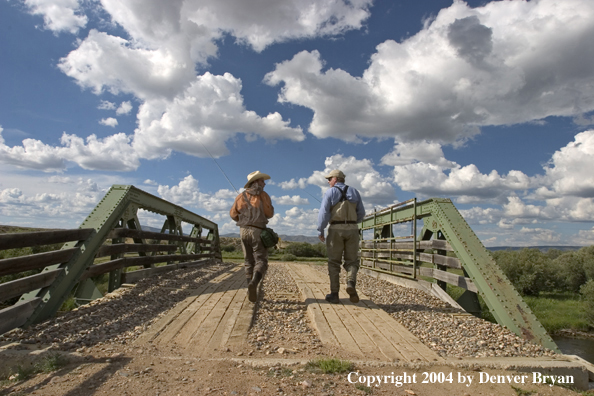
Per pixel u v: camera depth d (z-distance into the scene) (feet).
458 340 12.52
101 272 17.16
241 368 9.28
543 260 42.83
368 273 33.99
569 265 43.62
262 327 13.55
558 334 26.40
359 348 11.18
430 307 17.84
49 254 13.30
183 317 14.07
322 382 8.59
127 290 18.35
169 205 27.73
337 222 17.15
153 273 23.43
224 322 13.51
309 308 16.11
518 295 14.62
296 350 10.96
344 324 13.73
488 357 10.85
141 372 8.80
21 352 9.55
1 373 8.93
